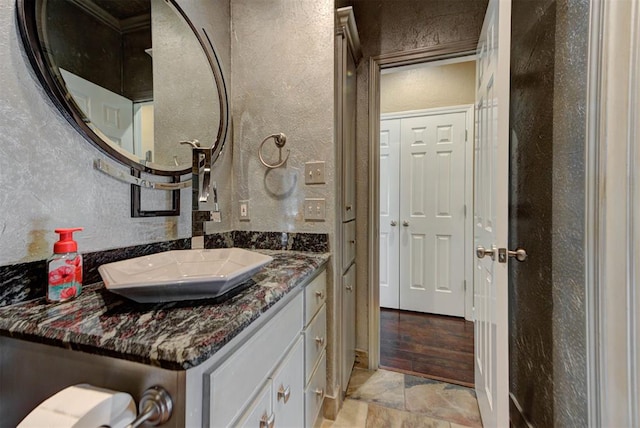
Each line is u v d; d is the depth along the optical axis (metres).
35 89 0.73
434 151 2.70
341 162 1.48
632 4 0.70
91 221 0.86
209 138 1.37
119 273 0.74
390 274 2.85
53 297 0.69
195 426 0.51
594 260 0.81
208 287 0.66
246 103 1.51
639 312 0.70
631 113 0.71
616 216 0.74
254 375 0.69
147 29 1.06
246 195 1.52
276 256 1.29
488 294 1.26
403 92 2.78
